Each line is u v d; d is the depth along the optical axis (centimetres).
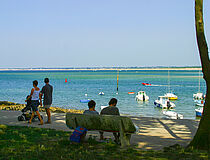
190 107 4525
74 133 709
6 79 14862
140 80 13988
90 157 573
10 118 1266
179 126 1087
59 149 645
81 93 6631
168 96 5725
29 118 1180
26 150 634
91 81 12781
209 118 656
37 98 1088
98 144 713
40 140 757
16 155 582
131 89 8175
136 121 1215
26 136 809
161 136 877
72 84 10362
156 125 1109
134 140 798
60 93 6600
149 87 9162
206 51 656
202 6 660
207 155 590
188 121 1217
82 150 639
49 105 1114
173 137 862
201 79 15262
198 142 662
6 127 983
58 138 787
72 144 703
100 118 689
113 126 683
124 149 663
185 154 603
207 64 653
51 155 592
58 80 13612
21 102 4722
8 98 5400
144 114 3622
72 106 4188
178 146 689
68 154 599
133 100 5391
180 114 3597
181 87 9275
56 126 1055
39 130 929
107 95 6247
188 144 740
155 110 4088
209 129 654
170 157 580
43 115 1381
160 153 619
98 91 7288
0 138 772
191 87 9294
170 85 10281
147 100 5422
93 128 718
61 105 4303
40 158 570
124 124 666
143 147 700
